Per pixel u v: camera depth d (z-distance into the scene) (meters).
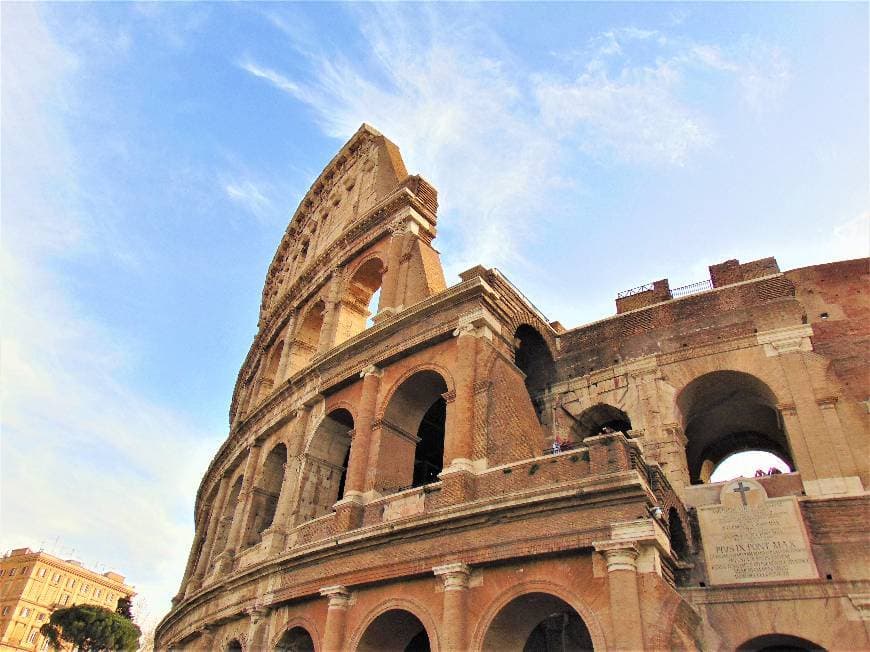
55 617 95.75
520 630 22.75
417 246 38.94
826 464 24.67
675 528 24.09
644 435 28.78
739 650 22.19
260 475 38.84
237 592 33.03
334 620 25.94
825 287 28.81
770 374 27.70
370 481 29.58
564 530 21.53
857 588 21.80
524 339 34.66
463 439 26.14
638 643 18.52
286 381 38.78
